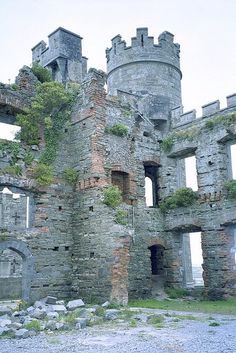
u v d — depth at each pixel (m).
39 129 24.55
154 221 28.20
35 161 23.83
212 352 10.19
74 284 23.36
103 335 12.95
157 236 28.08
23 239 22.14
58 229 23.80
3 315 16.70
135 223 26.86
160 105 31.55
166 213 28.78
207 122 27.31
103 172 24.05
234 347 10.70
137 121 29.25
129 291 25.12
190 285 31.53
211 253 25.78
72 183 24.94
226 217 25.25
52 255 23.16
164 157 29.80
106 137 25.95
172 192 29.11
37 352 10.73
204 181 26.95
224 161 26.58
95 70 25.50
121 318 16.47
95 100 24.97
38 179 23.39
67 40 35.41
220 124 26.61
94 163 23.92
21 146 23.48
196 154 27.80
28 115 24.12
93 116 24.66
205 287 25.67
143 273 26.30
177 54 38.03
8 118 24.52
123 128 26.86
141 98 31.03
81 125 25.39
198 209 26.94
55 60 35.00
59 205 24.17
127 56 36.41
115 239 21.72
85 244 23.31
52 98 24.72
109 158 25.88
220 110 27.53
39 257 22.56
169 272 27.91
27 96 24.62
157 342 11.62
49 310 17.55
